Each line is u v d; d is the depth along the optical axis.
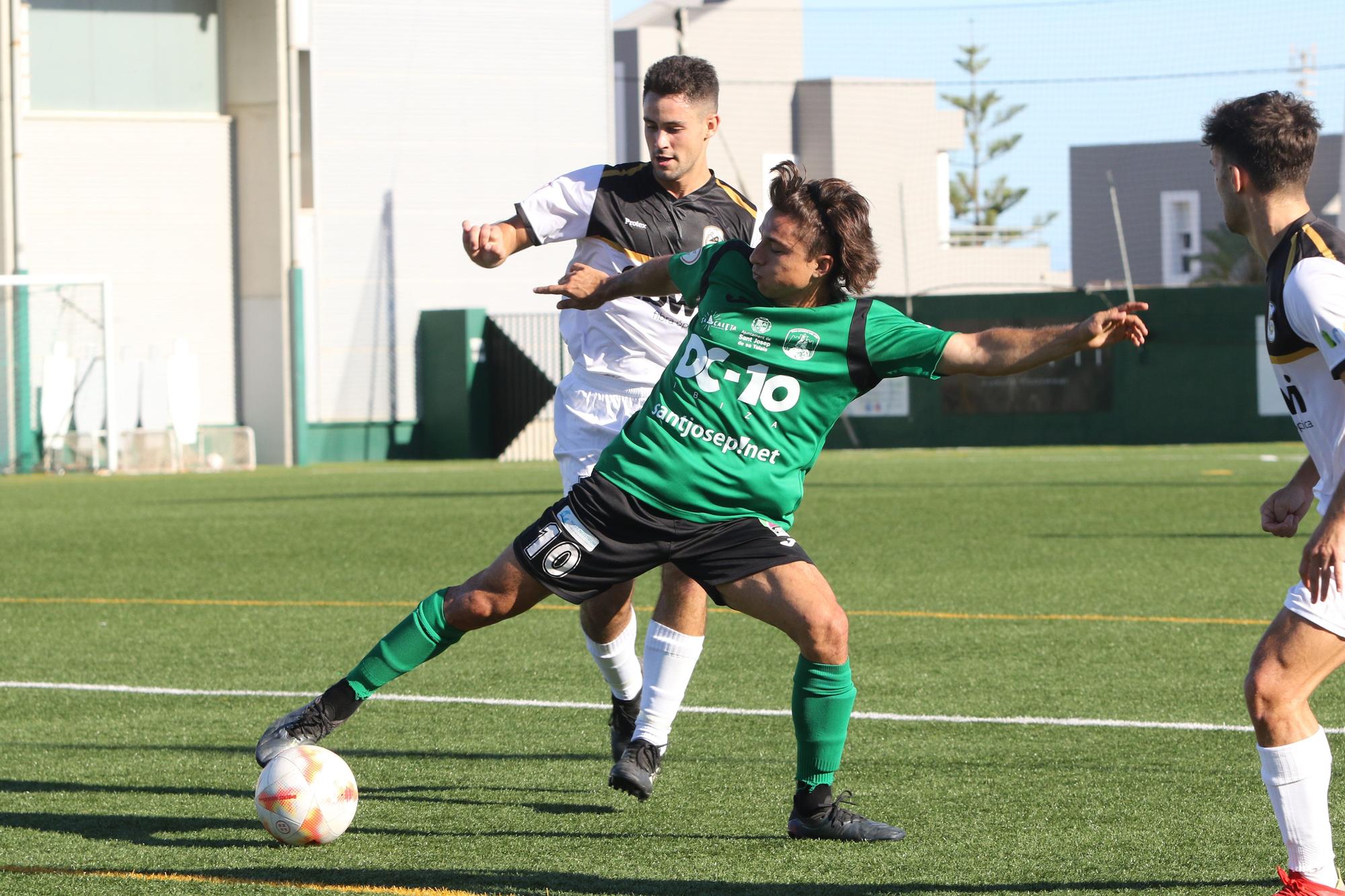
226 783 12.55
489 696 16.23
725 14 113.62
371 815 11.49
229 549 32.06
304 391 68.12
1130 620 20.97
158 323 67.31
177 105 67.62
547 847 10.55
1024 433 71.12
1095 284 119.00
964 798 11.76
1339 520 7.88
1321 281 8.02
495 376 72.81
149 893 9.40
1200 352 70.00
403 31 71.38
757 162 114.38
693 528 10.24
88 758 13.52
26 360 63.00
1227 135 8.60
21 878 9.73
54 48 66.25
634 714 12.66
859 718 14.76
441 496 46.41
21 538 34.62
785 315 10.02
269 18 67.12
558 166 73.81
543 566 10.28
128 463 63.91
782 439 10.17
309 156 73.25
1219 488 44.50
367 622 22.03
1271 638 8.62
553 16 73.50
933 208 119.19
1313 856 8.54
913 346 9.86
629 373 12.65
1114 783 12.14
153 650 19.64
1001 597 23.36
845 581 25.48
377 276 71.50
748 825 11.09
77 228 66.12
